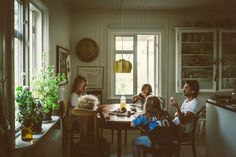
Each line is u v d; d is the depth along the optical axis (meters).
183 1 5.95
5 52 2.31
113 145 5.39
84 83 5.35
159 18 6.79
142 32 6.78
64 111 4.51
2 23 2.25
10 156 2.15
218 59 6.58
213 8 6.62
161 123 3.32
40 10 4.08
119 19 6.77
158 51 6.82
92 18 6.76
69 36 6.48
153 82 7.04
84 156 3.46
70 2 6.04
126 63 5.20
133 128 3.86
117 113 4.38
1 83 2.18
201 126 5.96
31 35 4.01
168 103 6.84
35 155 2.58
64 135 4.60
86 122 3.42
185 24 6.70
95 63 6.80
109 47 6.78
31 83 3.32
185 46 6.68
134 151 3.61
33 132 2.87
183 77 6.67
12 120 2.40
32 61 4.06
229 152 3.63
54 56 4.74
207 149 4.47
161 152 3.32
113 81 6.83
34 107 2.72
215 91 6.63
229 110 3.58
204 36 6.64
